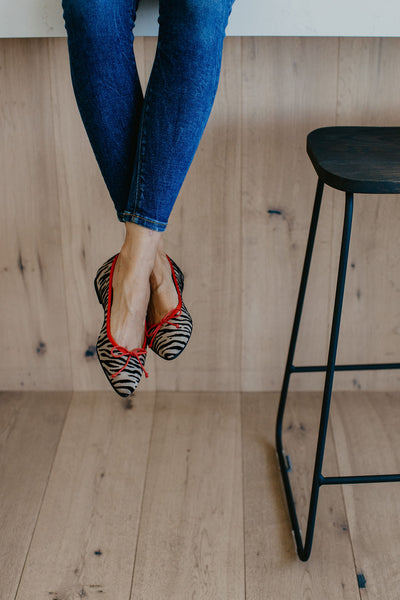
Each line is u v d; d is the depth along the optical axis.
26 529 1.42
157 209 1.16
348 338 1.76
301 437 1.67
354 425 1.70
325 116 1.52
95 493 1.51
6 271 1.70
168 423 1.72
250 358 1.79
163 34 1.08
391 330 1.74
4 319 1.76
